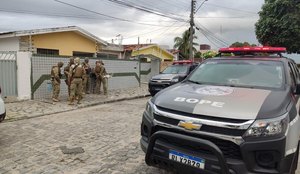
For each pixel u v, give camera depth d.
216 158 3.14
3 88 11.51
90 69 14.83
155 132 3.62
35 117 9.12
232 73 4.71
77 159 5.22
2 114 6.11
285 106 3.43
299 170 4.74
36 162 5.07
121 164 4.98
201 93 3.88
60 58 13.35
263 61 4.83
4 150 5.70
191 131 3.28
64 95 13.84
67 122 8.36
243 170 3.06
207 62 5.28
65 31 18.42
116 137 6.69
